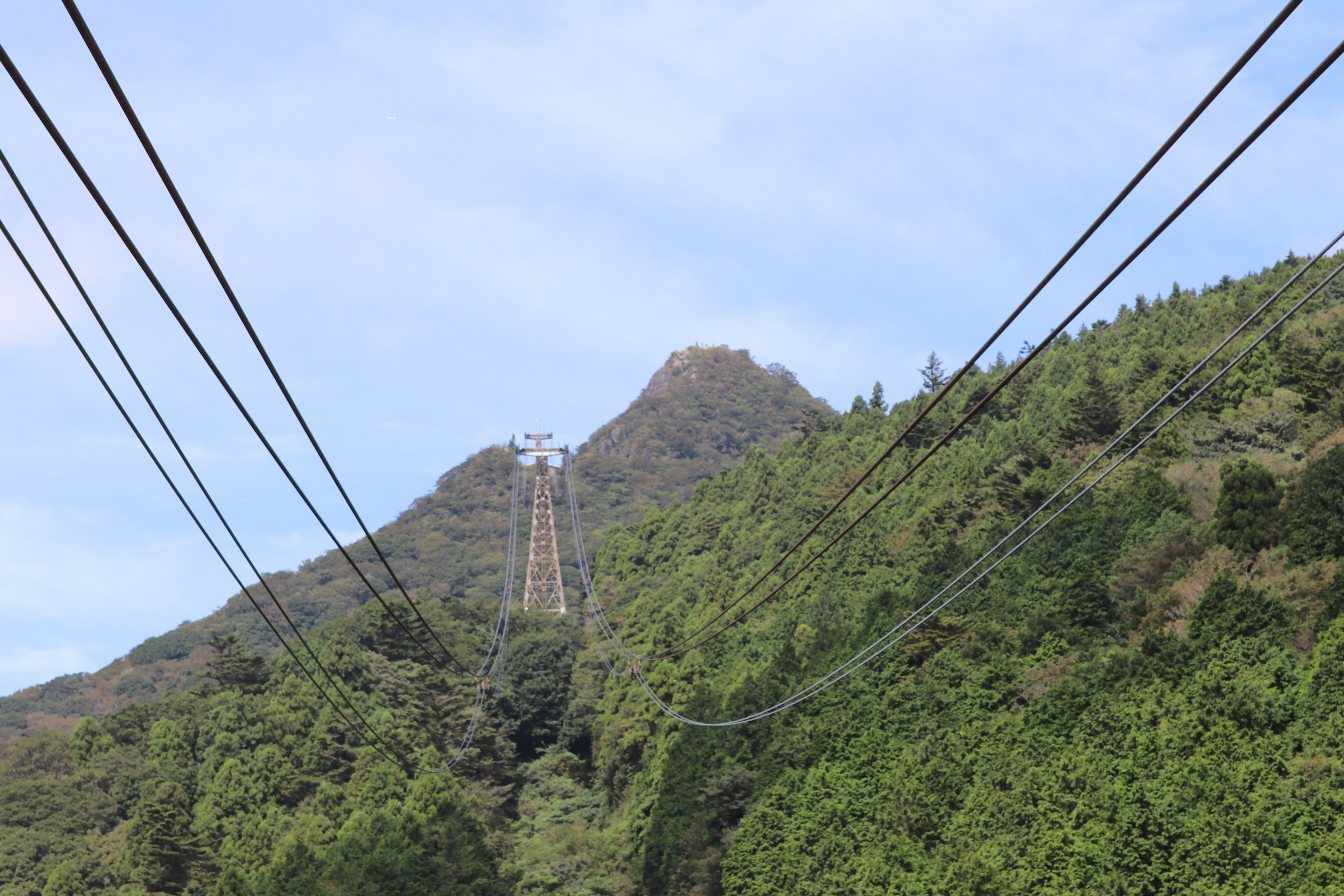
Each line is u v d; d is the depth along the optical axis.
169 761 93.25
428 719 93.75
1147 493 68.56
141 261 10.06
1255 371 83.75
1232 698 43.09
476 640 126.50
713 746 71.88
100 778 92.38
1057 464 85.12
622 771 90.56
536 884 75.38
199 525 18.58
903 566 84.44
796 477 143.00
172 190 9.19
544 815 92.38
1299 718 41.81
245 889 66.31
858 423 150.75
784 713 67.81
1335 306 94.06
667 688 89.44
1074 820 41.28
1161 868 37.19
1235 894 34.94
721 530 140.50
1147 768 42.47
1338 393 74.19
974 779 50.03
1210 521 61.81
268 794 85.38
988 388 124.69
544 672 113.62
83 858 81.00
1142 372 98.56
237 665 110.19
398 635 117.62
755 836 57.59
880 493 111.25
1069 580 63.94
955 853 45.94
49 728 165.75
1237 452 73.75
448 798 81.12
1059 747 47.97
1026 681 55.31
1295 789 37.84
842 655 69.06
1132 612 58.09
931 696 58.91
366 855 70.69
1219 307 105.50
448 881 68.75
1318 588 49.19
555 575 181.25
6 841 81.25
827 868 52.19
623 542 174.88
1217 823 36.72
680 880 62.69
